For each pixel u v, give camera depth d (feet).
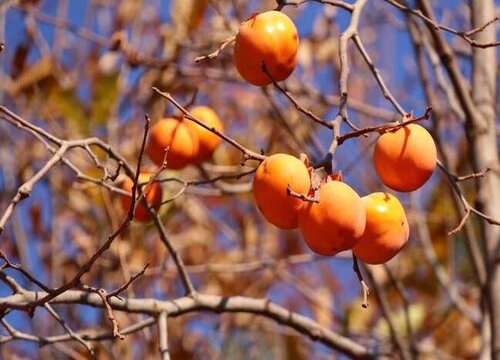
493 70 7.94
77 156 8.64
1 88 8.94
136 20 9.50
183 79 8.94
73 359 8.85
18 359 9.27
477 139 7.74
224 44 6.57
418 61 8.34
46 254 9.09
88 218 8.98
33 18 9.04
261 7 10.02
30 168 9.04
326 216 6.20
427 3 7.66
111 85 8.79
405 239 6.45
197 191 8.10
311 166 6.37
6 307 6.61
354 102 9.14
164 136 7.18
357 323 9.33
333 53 9.61
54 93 8.87
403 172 6.45
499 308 7.54
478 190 7.70
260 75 6.58
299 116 8.66
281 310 7.53
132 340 8.85
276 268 9.00
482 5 7.98
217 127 7.25
